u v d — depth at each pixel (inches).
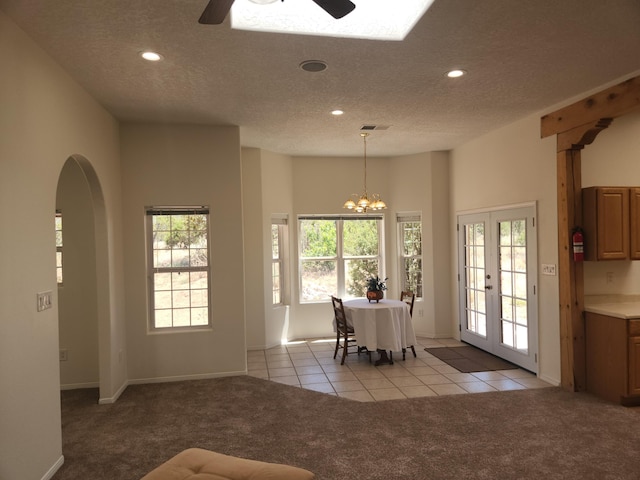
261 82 138.3
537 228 178.7
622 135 169.5
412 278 270.5
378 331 205.9
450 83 142.5
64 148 124.0
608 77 138.9
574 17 100.9
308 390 170.2
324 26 108.1
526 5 95.2
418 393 165.8
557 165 166.6
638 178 170.2
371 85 143.1
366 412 147.5
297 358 218.7
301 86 142.6
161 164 183.3
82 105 139.0
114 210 170.2
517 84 144.3
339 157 267.9
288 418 143.3
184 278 189.2
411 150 252.8
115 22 98.8
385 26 110.7
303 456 117.3
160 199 183.2
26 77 102.3
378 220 274.7
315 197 265.4
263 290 238.4
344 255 273.7
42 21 97.0
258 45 112.3
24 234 99.0
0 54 91.2
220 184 188.2
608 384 153.5
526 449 119.3
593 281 167.9
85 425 139.4
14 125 96.0
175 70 127.0
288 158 260.1
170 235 188.4
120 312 174.1
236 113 170.9
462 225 242.2
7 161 92.7
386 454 117.7
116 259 171.0
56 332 113.4
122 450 122.3
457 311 251.1
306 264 269.7
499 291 208.8
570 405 149.9
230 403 157.3
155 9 93.6
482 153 218.8
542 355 179.3
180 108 163.0
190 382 181.9
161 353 183.0
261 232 238.7
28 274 100.0
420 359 212.7
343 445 123.3
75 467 113.3
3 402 88.7
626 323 145.8
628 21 102.9
